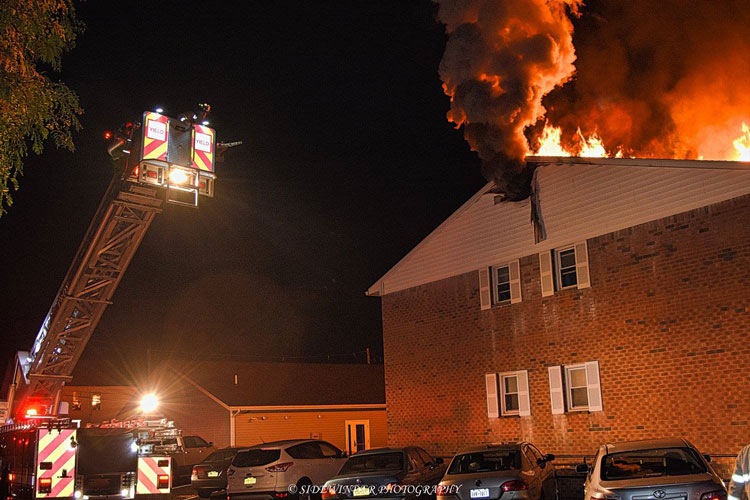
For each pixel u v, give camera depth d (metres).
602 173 15.62
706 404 13.22
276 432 30.12
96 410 35.66
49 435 13.55
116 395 36.31
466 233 18.47
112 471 14.05
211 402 30.27
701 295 13.56
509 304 17.11
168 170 11.55
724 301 13.20
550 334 16.11
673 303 13.98
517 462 11.48
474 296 17.95
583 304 15.56
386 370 19.70
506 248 17.41
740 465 5.52
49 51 8.59
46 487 13.29
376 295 20.95
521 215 17.17
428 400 18.52
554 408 15.71
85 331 15.73
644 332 14.38
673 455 9.17
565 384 15.69
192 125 11.74
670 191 14.32
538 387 16.17
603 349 15.03
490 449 11.85
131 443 14.25
